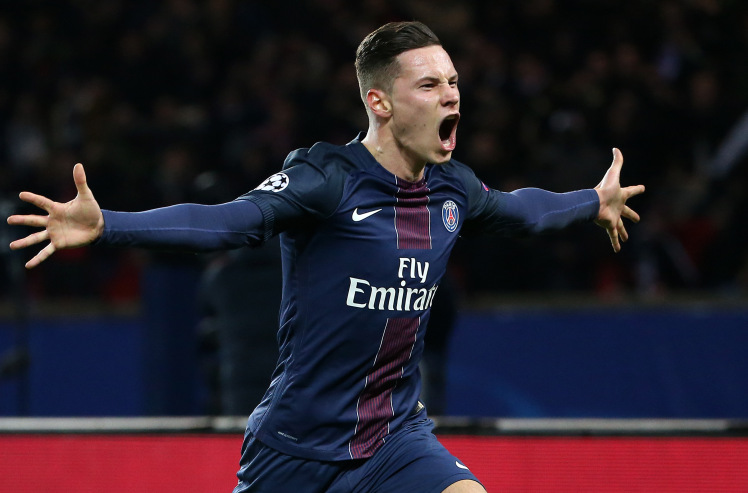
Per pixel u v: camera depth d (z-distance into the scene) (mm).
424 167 10391
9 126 33312
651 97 29125
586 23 32500
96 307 24531
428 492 9875
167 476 14883
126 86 32688
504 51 32250
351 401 10234
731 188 27078
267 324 18344
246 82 31453
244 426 14953
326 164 9961
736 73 30812
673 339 23109
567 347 23375
